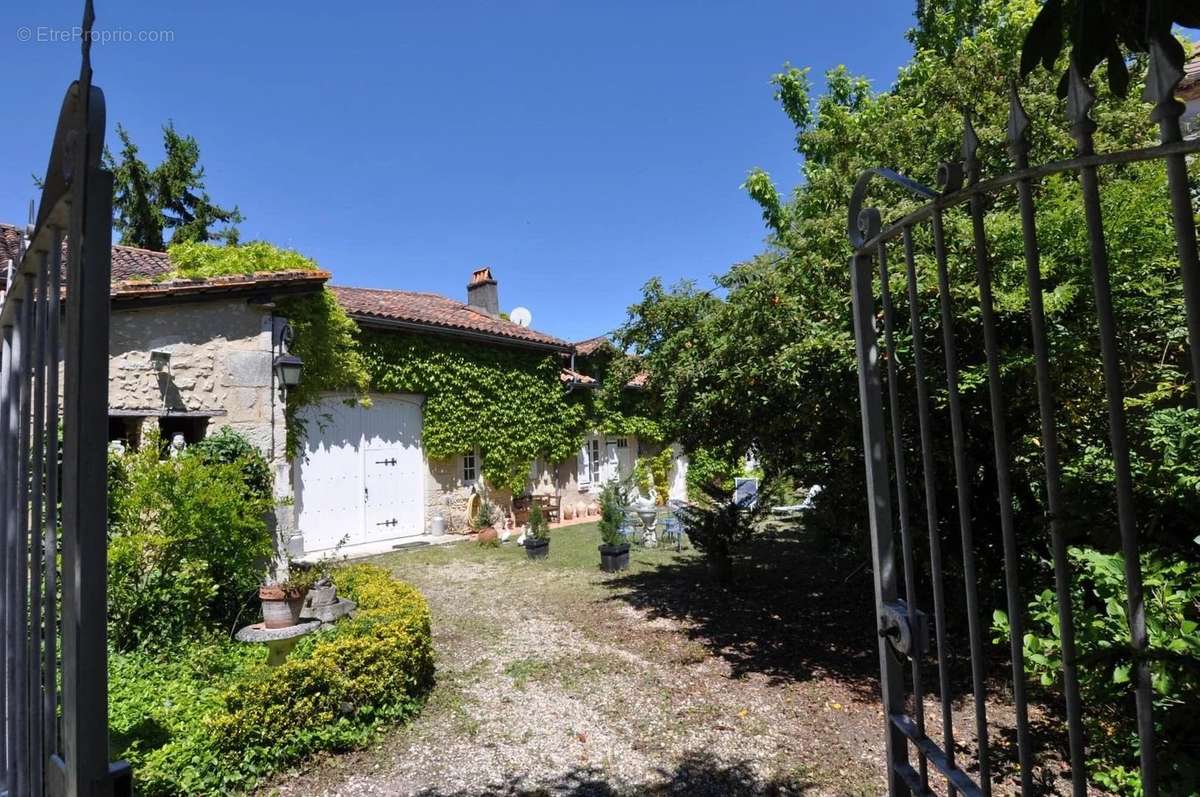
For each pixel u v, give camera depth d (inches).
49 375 57.7
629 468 695.7
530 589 338.6
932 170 228.1
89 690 46.9
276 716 156.2
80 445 46.4
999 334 163.3
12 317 74.4
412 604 223.1
